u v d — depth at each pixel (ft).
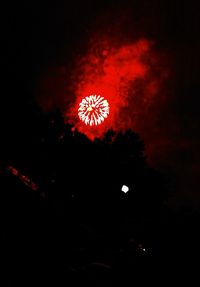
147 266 16.98
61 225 16.63
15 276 14.88
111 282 16.33
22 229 15.78
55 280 15.46
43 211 16.39
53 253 16.01
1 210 15.69
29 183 16.34
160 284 16.47
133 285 16.38
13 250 15.34
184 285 16.42
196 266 17.01
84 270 16.33
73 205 17.33
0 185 15.87
